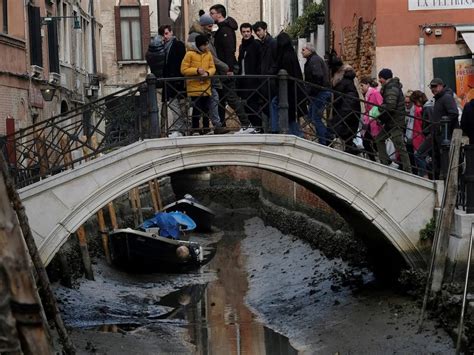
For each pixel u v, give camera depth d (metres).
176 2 42.91
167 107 13.72
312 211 22.05
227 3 45.47
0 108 22.45
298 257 20.91
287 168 13.75
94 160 13.34
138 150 13.42
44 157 14.09
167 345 14.66
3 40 22.84
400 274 14.38
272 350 14.12
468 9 17.78
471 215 12.73
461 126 13.23
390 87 13.95
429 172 14.00
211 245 27.42
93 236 22.48
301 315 15.95
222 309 17.67
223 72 14.50
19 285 4.98
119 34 43.59
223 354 13.96
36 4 26.91
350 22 20.67
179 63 14.71
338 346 13.56
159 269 22.17
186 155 13.57
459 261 12.76
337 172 13.79
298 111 13.93
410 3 17.81
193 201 30.23
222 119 14.04
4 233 4.96
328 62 16.09
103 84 42.00
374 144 14.84
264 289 19.12
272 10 39.31
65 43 32.56
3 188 4.97
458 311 12.10
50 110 28.61
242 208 37.53
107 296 18.73
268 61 14.45
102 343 14.29
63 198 13.27
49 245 13.21
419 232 13.89
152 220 23.81
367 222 14.34
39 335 5.02
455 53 17.83
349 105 13.88
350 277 16.64
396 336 12.92
